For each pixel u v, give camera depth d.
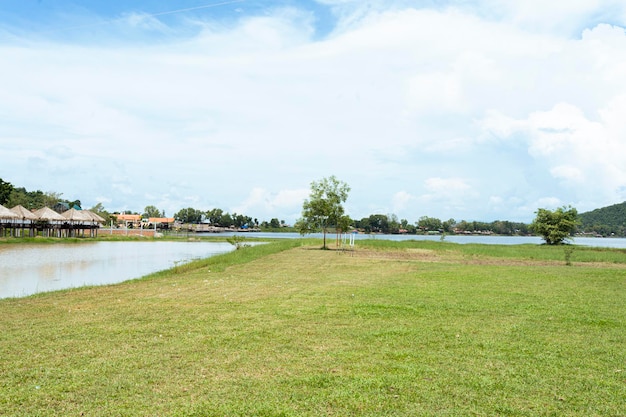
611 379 7.18
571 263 31.72
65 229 92.50
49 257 42.09
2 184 103.06
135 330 10.18
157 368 7.52
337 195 48.25
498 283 18.95
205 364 7.75
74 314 12.16
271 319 11.42
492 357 8.26
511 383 6.97
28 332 9.98
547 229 66.75
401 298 14.80
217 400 6.23
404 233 170.38
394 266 27.44
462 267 26.88
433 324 10.89
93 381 6.91
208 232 197.50
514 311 12.61
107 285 18.88
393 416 5.80
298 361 7.95
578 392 6.65
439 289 17.03
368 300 14.40
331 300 14.42
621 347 8.98
